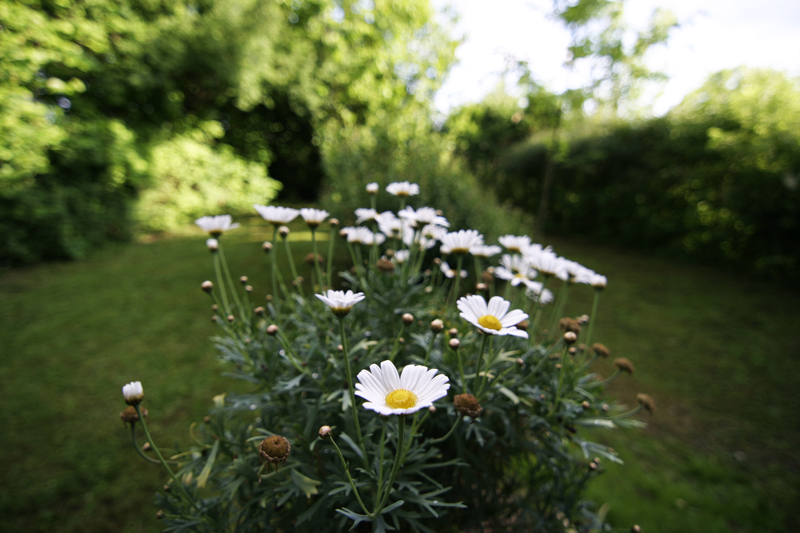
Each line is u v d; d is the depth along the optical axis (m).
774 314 5.25
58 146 5.74
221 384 3.03
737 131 7.79
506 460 1.49
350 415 1.19
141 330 3.83
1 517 2.00
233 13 8.95
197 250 6.73
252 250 6.79
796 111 7.04
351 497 1.07
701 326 4.80
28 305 4.30
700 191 8.16
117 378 3.08
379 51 11.52
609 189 9.84
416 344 1.46
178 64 8.27
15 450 2.38
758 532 2.13
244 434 1.24
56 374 3.11
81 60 6.38
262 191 10.44
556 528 1.40
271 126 13.58
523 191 11.87
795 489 2.42
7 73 5.32
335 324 1.53
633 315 5.09
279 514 1.22
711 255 8.03
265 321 1.49
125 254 6.34
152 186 7.60
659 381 3.58
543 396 1.27
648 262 7.98
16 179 5.35
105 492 2.14
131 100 8.13
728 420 3.07
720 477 2.50
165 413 2.72
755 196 7.09
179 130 9.13
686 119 8.54
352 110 12.62
